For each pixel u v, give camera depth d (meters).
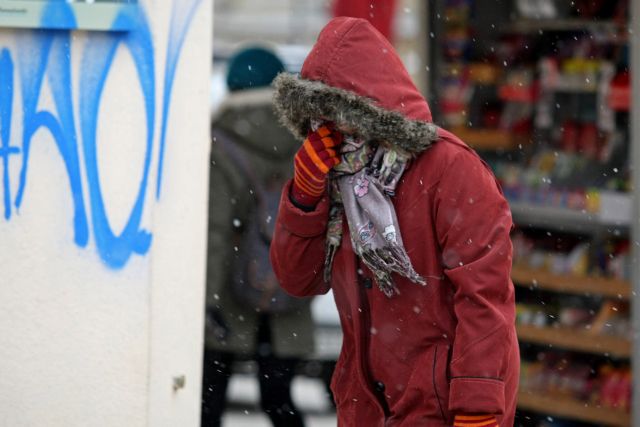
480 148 19.73
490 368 8.59
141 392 10.40
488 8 19.80
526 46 19.42
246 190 14.18
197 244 10.84
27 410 10.55
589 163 18.44
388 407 9.42
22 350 10.51
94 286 10.41
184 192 10.69
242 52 15.12
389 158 8.98
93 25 10.21
